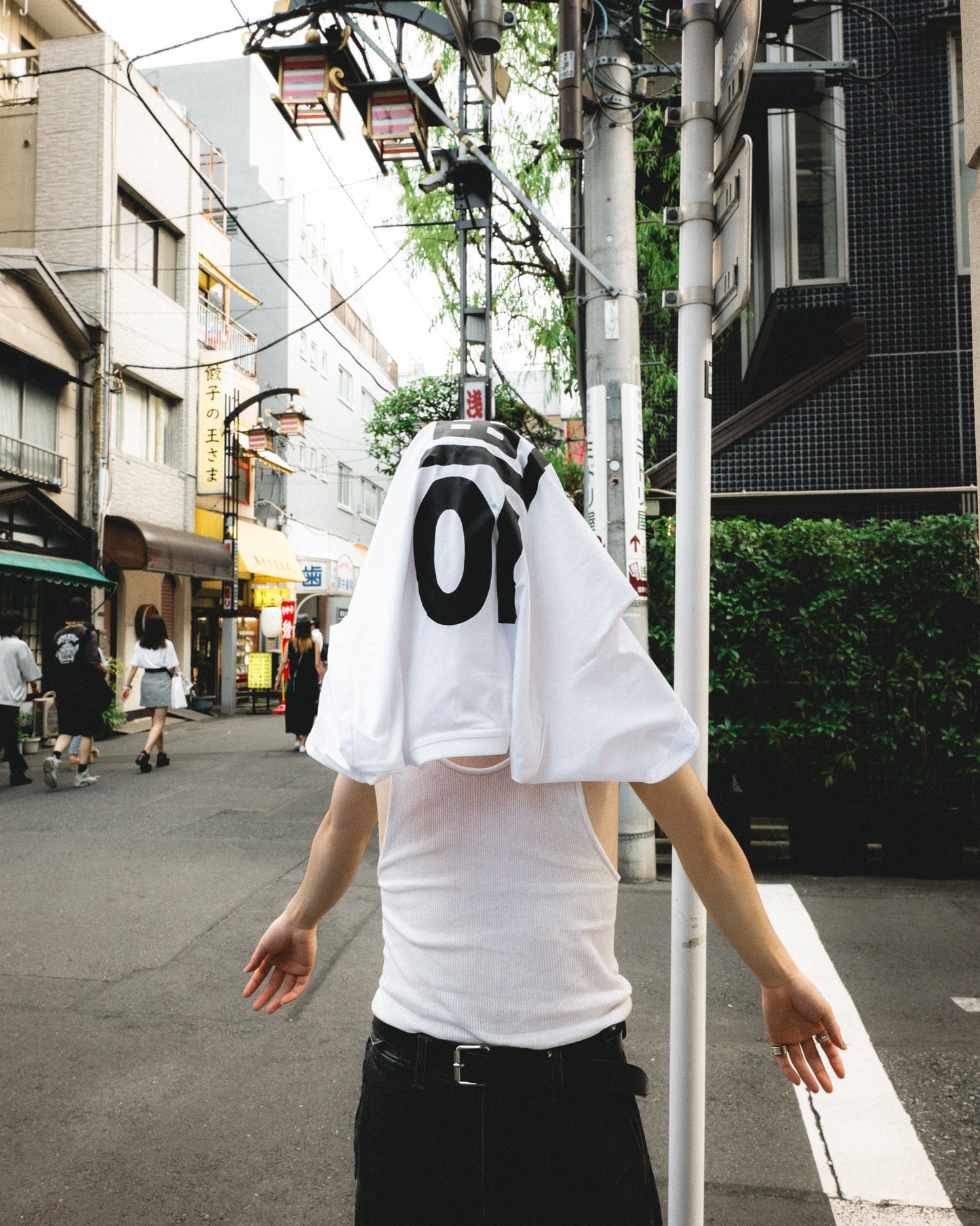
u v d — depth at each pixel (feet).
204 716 58.59
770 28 19.61
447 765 3.52
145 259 54.80
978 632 19.49
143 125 53.36
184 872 18.67
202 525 61.16
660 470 25.62
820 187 25.53
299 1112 9.45
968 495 24.44
